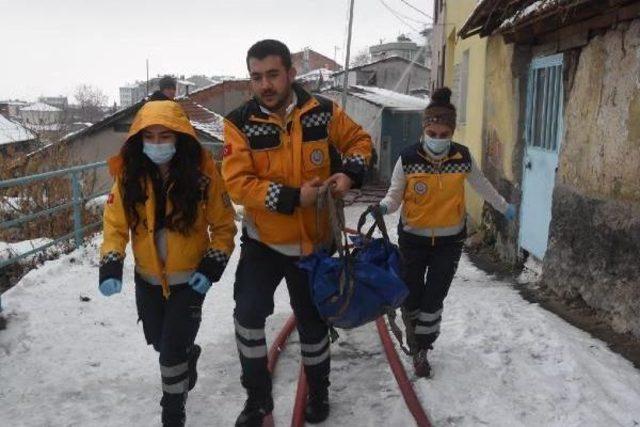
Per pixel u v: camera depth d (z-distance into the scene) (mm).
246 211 3248
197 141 3094
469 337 4648
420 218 3953
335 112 3141
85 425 3508
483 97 8875
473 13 6895
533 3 5699
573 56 5699
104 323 5078
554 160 6160
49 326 4902
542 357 4227
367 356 4473
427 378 3971
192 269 3158
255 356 3162
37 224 9328
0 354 4402
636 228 4461
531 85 6941
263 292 3170
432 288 3953
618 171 4746
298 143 3043
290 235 3146
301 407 3486
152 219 3033
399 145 22938
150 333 3271
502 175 7812
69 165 11453
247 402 3258
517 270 6992
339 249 2986
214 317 5410
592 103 5230
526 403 3611
